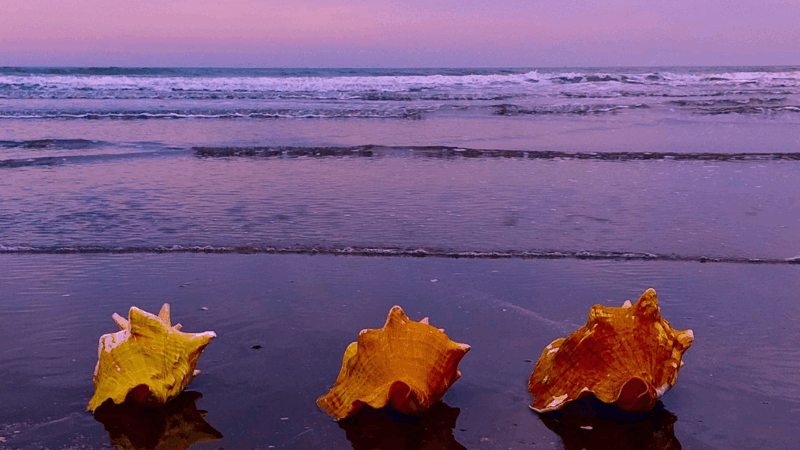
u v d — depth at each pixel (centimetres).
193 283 491
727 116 1834
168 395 299
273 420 294
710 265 539
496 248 587
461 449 272
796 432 286
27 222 680
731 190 852
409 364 294
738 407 308
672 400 314
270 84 3017
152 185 888
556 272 520
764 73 3769
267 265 537
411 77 3362
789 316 427
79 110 2014
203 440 277
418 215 714
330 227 662
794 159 1095
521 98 2528
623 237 625
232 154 1190
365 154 1188
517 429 288
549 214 721
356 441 277
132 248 584
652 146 1278
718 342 385
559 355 313
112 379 298
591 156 1145
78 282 492
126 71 4912
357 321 416
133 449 268
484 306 444
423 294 468
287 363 354
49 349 371
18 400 311
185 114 1923
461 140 1384
